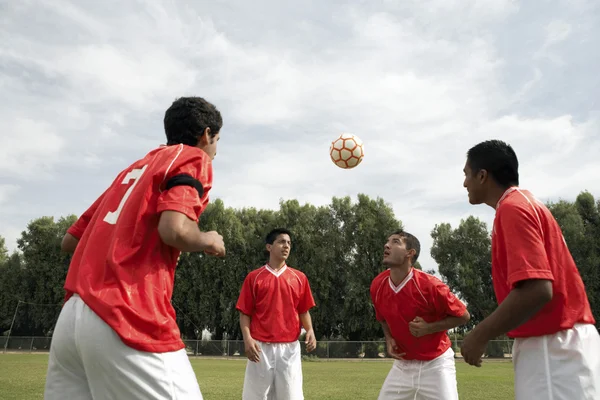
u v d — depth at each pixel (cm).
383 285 476
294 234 3972
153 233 217
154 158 233
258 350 562
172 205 205
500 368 2036
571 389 225
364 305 3753
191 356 3306
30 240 4369
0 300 4259
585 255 3769
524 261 221
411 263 463
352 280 3819
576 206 4047
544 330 234
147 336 201
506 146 275
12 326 4203
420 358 456
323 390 1034
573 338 232
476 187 278
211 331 3878
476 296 3878
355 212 4112
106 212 227
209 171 235
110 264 207
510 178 269
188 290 3881
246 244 3994
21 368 1533
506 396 933
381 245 3975
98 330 196
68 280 223
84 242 229
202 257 3956
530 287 219
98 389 200
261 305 580
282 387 570
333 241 3984
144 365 197
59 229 4391
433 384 449
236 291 3872
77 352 204
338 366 2227
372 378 1389
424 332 434
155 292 211
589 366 229
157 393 198
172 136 256
